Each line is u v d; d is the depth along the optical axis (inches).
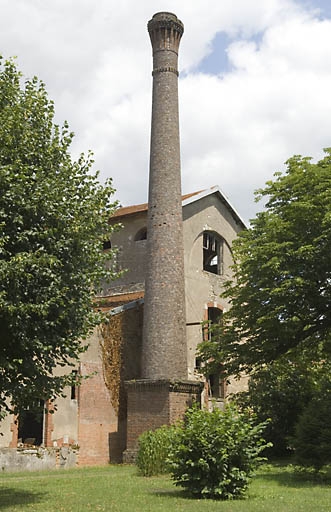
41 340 481.7
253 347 884.0
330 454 624.7
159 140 1007.0
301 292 815.1
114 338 988.6
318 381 972.6
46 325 478.6
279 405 989.2
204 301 1156.5
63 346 504.1
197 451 516.7
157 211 978.1
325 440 629.0
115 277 559.5
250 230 918.4
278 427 978.1
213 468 507.2
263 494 526.0
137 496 510.9
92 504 462.9
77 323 513.3
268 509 438.6
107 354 970.1
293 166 894.4
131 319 1029.2
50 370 503.8
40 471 780.6
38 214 483.2
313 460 635.5
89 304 538.0
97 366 947.3
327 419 642.2
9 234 466.3
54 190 494.0
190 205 1169.4
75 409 891.4
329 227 788.0
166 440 709.3
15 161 475.2
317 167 856.9
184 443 524.7
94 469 815.7
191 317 1114.1
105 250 1187.3
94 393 928.3
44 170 525.3
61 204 501.4
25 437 978.7
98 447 909.8
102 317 550.0
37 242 483.2
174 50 1051.9
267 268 813.2
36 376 486.9
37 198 474.6
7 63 542.0
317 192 836.0
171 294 940.6
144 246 1143.6
